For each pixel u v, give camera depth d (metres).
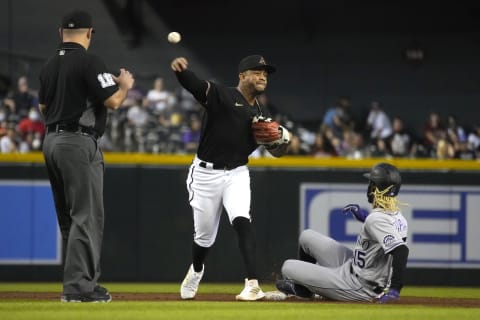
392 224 22.03
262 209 36.38
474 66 62.22
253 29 63.28
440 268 36.16
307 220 36.34
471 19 62.47
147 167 36.59
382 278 22.50
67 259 21.44
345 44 62.91
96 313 18.28
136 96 55.53
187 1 63.00
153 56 62.66
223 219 36.25
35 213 36.16
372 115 56.03
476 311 20.08
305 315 18.28
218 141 23.19
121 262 36.44
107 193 36.50
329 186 36.34
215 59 63.19
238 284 36.19
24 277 36.09
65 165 21.28
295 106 61.97
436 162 36.22
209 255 36.22
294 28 63.19
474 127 60.72
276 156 24.44
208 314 18.31
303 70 62.69
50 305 20.19
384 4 62.81
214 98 23.00
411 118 61.72
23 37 61.22
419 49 62.38
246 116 23.31
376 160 36.22
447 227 36.22
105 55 62.31
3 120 51.41
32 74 60.88
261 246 36.31
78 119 21.39
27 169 36.09
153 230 36.53
